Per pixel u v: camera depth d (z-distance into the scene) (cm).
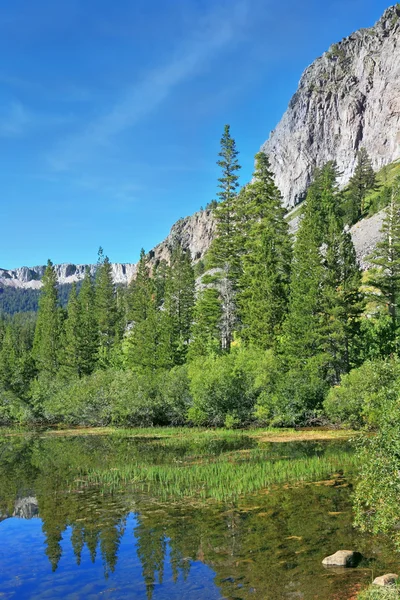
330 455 2347
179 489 1761
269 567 1028
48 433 4200
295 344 4309
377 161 19825
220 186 6016
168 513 1463
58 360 7250
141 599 906
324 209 5872
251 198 6041
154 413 4291
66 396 4831
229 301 5862
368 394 2530
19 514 1512
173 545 1190
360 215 11550
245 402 4000
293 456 2397
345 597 870
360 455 993
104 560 1116
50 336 7719
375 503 932
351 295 4403
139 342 6481
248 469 2041
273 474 1930
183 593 924
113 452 2805
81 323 7106
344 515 1373
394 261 5525
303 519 1348
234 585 948
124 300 12362
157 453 2688
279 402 3778
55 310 8981
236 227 5962
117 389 4403
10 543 1251
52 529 1356
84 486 1878
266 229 5597
